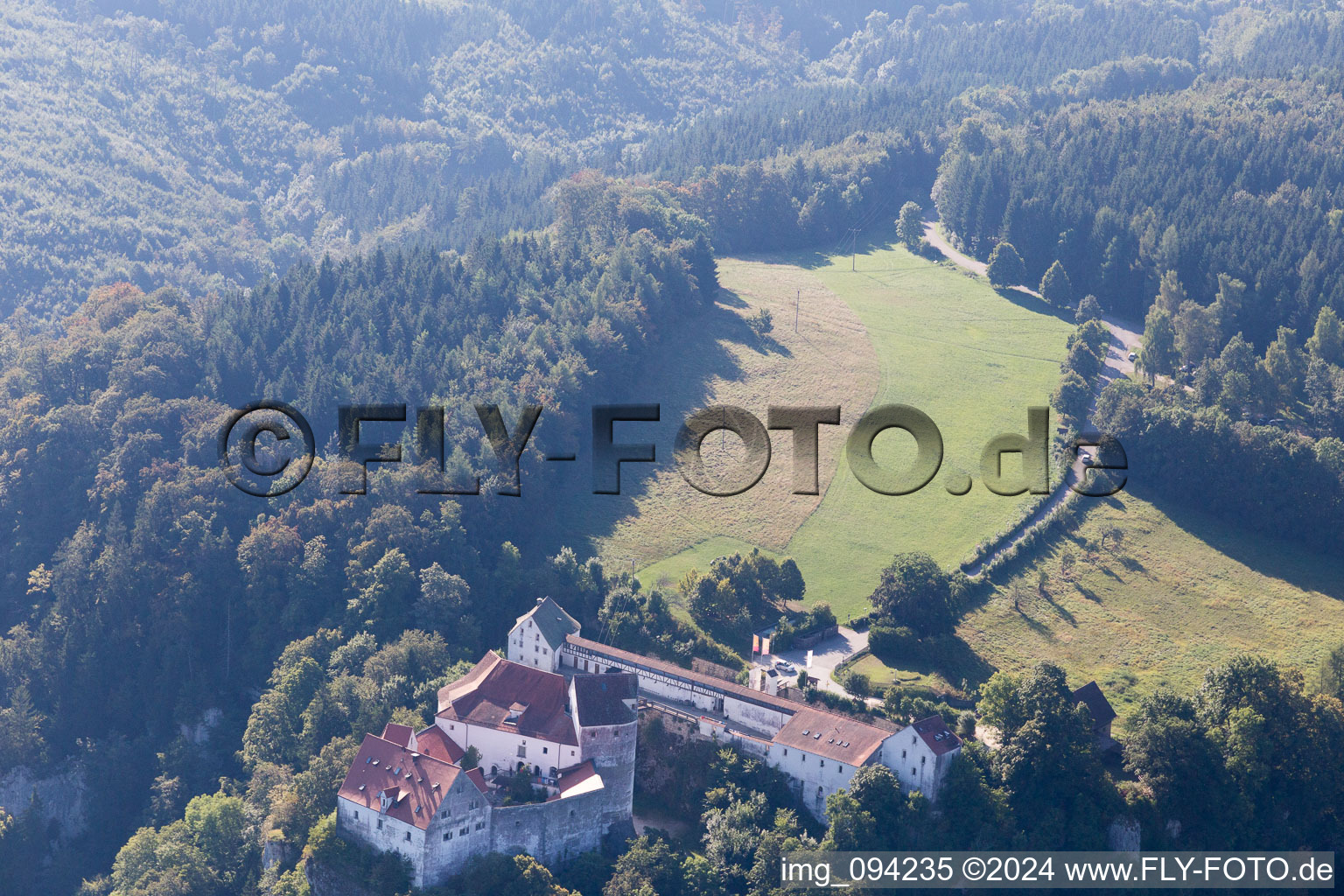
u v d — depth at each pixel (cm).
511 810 17412
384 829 17050
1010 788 18662
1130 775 19488
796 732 18962
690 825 18838
